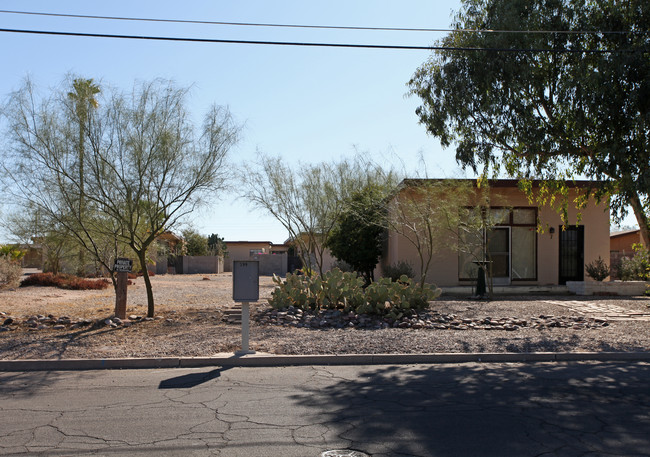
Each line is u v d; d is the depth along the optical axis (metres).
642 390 7.08
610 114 12.89
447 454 4.79
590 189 15.78
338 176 20.75
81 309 15.02
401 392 7.00
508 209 19.75
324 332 11.22
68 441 5.14
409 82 15.41
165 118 12.58
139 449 4.93
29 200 12.50
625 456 4.76
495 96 14.02
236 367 8.66
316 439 5.19
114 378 7.89
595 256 20.61
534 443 5.06
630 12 13.16
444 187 17.03
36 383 7.58
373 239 21.66
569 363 8.96
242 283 9.23
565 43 13.84
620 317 13.61
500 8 13.96
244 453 4.83
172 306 15.71
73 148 12.19
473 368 8.56
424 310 13.80
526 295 19.11
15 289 21.36
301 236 23.72
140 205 12.87
